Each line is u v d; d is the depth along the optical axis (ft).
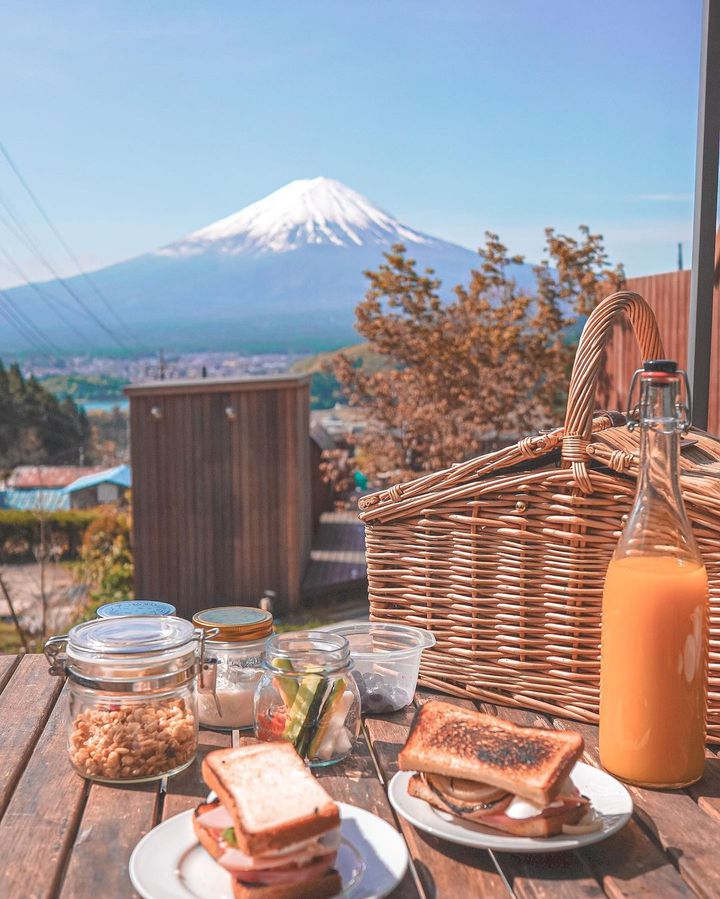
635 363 16.21
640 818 2.95
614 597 3.15
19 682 4.36
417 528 4.08
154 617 3.59
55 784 3.25
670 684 3.06
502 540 3.84
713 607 3.37
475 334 30.71
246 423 28.48
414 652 3.86
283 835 2.37
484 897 2.55
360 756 3.44
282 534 28.68
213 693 3.68
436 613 4.06
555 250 31.04
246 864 2.40
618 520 3.57
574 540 3.66
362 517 4.18
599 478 3.53
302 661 3.37
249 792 2.55
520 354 31.09
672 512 3.12
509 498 3.77
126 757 3.22
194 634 3.44
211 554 28.81
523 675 3.86
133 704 3.31
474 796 2.81
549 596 3.75
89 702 3.32
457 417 30.83
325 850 2.44
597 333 3.57
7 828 2.94
